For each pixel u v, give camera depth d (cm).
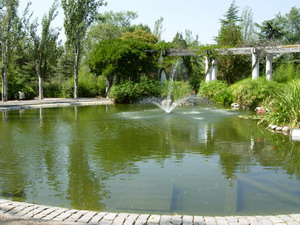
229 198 336
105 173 430
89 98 2462
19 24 1981
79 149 585
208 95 1858
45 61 2233
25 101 1991
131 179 402
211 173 428
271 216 275
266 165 470
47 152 560
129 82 2081
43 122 990
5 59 1969
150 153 551
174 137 712
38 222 264
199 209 307
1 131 803
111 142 652
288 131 788
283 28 3272
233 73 2662
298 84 868
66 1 2334
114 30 3453
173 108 1566
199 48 2230
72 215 279
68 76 3294
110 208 312
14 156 531
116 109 1520
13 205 301
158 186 373
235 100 1622
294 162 488
